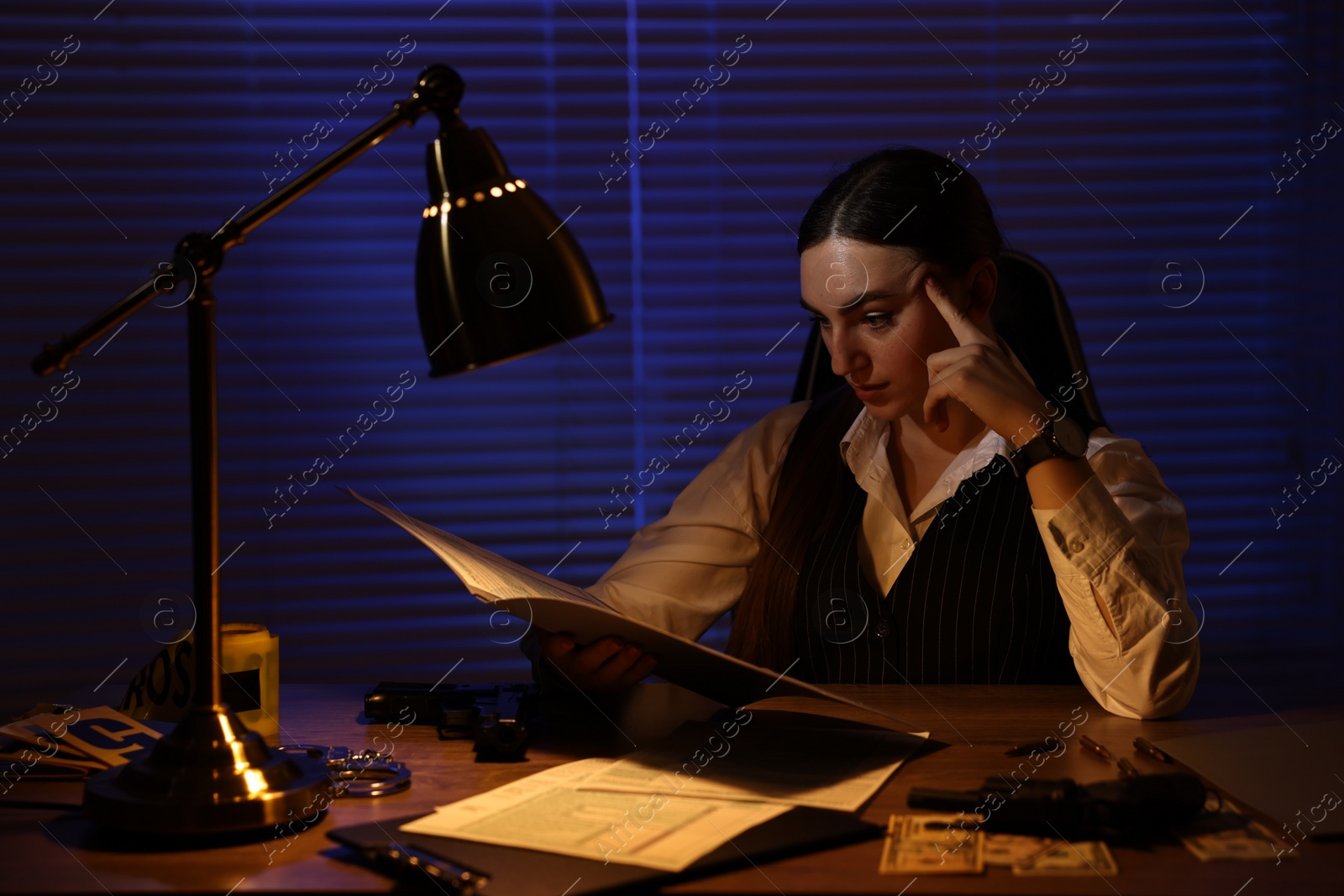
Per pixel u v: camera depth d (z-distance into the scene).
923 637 1.17
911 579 1.18
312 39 2.00
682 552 1.28
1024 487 1.20
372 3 2.02
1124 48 2.12
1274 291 2.13
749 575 1.30
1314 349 2.13
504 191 0.76
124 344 1.97
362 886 0.62
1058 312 1.35
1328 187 2.13
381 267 2.06
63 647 1.94
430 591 2.04
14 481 1.93
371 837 0.67
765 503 1.32
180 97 1.99
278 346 2.03
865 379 1.12
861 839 0.68
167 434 1.99
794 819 0.70
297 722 0.96
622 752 0.87
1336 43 2.12
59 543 1.95
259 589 2.00
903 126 2.09
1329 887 0.61
